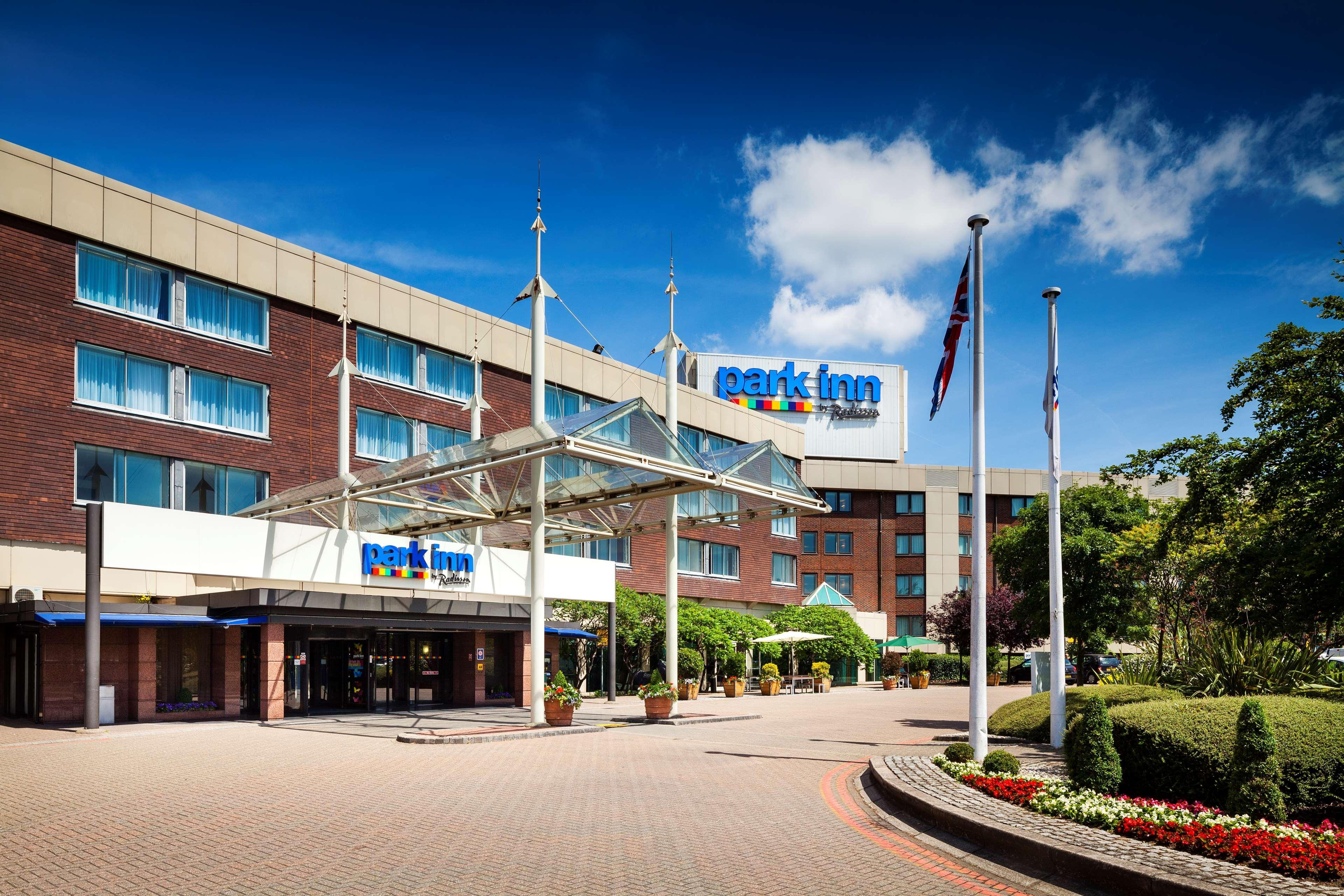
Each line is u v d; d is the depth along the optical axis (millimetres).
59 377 25609
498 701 30500
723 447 51438
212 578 27391
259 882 7980
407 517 29359
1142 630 26672
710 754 17312
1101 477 19094
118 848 9188
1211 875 7609
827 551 63312
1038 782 11586
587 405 42969
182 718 24047
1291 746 11148
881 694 41531
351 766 15102
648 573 44812
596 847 9367
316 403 31781
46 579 24844
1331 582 16469
